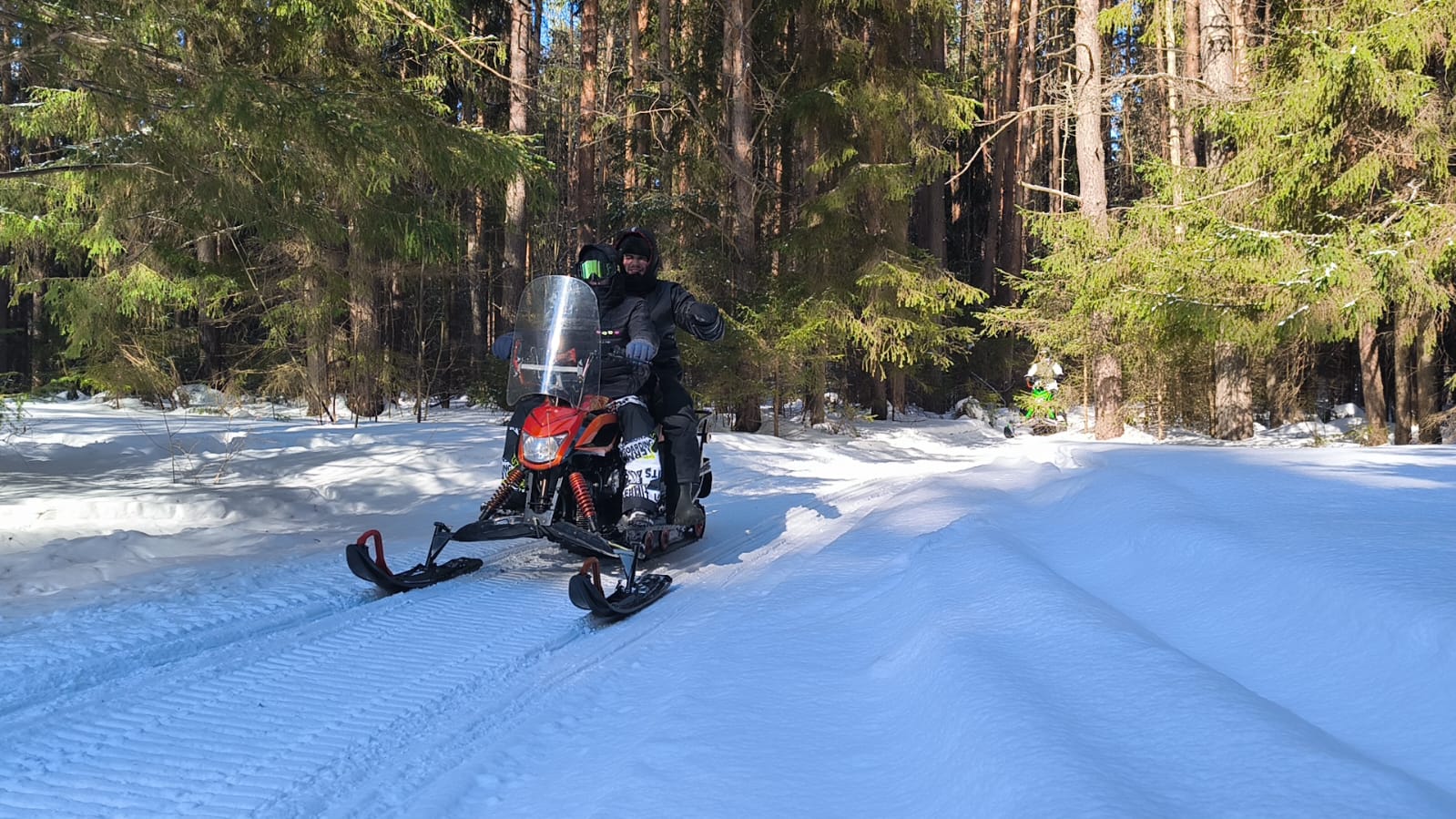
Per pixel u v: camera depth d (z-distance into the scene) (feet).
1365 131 40.24
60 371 70.03
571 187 87.61
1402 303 39.60
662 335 18.56
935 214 99.55
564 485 16.84
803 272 59.26
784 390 57.41
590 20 60.08
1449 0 37.11
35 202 34.94
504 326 84.07
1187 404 76.64
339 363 60.90
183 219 23.99
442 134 23.54
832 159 59.31
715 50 69.05
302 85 21.94
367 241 26.22
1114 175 129.59
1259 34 57.06
